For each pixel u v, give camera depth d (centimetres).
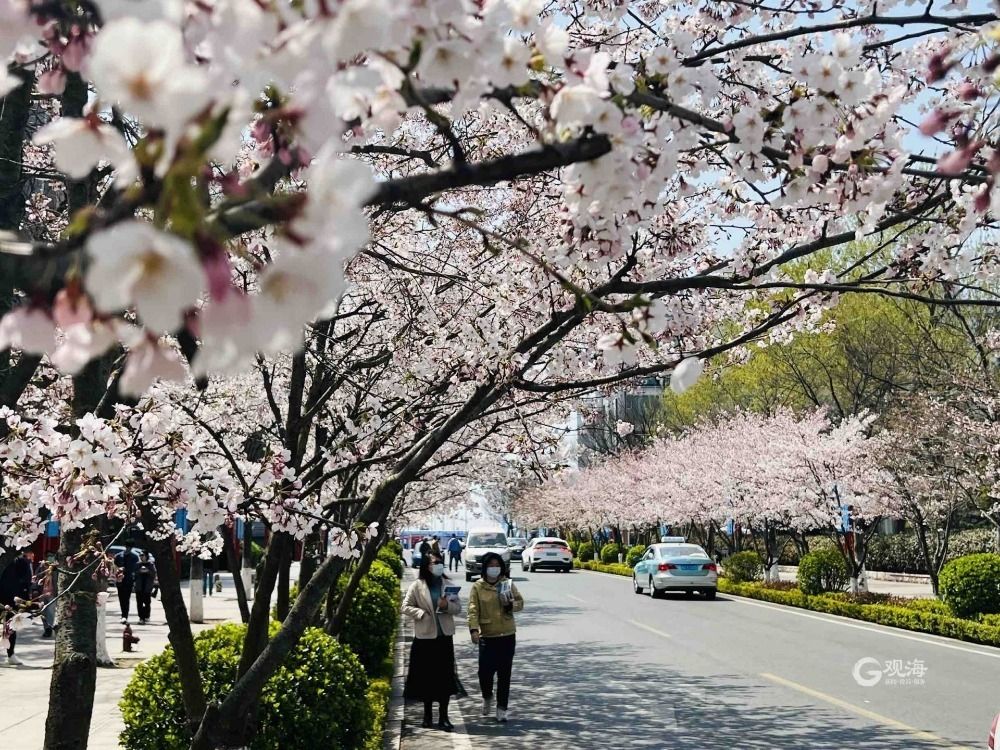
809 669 1225
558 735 876
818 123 294
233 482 464
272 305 101
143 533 475
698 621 1848
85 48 174
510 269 653
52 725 384
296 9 118
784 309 461
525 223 669
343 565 453
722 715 948
